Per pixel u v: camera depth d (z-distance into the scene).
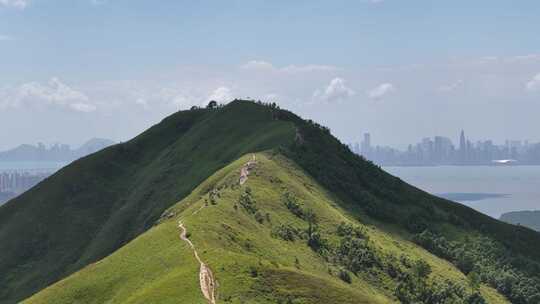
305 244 198.12
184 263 139.38
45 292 158.12
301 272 139.38
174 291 125.12
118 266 156.50
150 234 169.50
